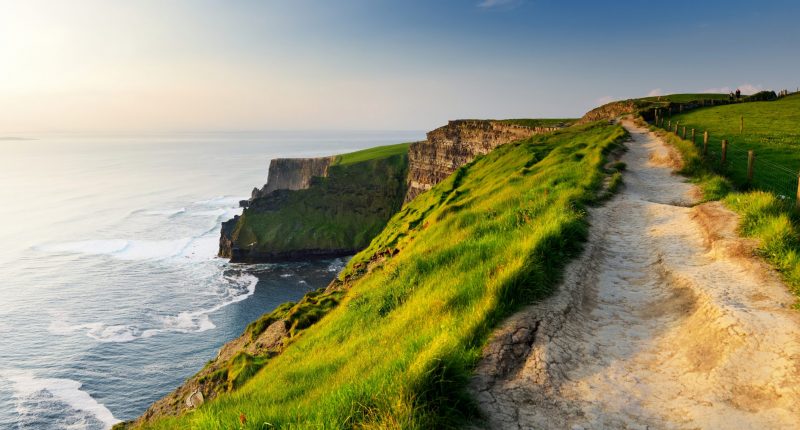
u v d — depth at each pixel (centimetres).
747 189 2183
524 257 1144
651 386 739
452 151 15812
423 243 2377
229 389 2014
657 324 955
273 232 14738
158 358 6800
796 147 3556
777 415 624
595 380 761
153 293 9794
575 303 1040
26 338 7369
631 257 1371
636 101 9788
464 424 633
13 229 16112
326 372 1209
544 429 636
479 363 784
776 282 984
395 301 1623
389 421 594
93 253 13175
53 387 5959
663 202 1989
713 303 921
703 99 9350
